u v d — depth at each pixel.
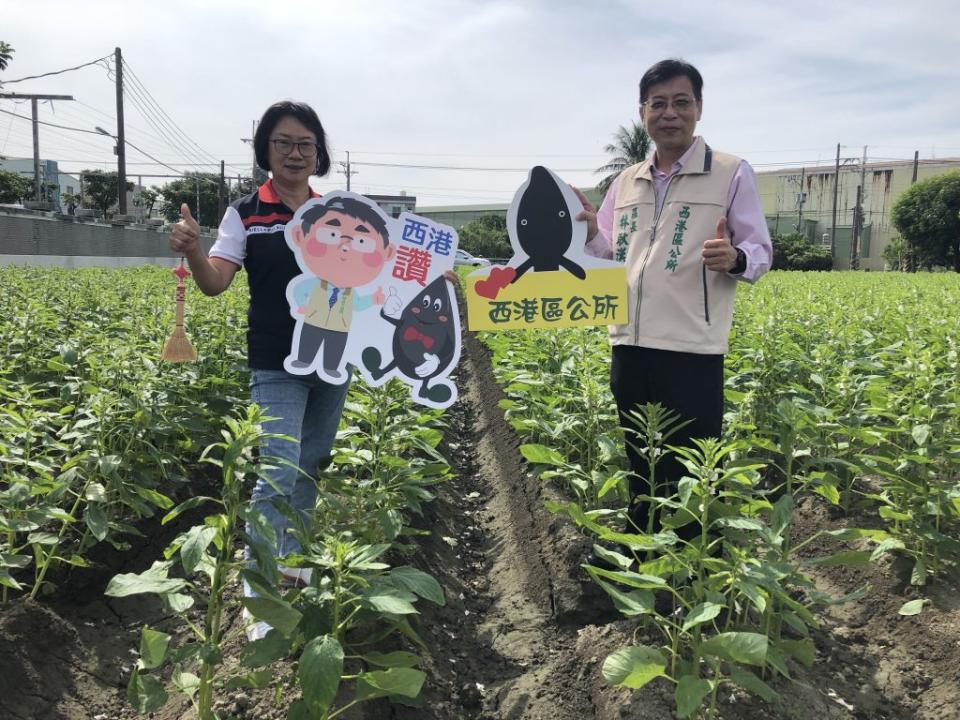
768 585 1.66
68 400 2.94
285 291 2.20
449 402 2.26
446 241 2.23
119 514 2.88
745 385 3.43
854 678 2.11
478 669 2.29
